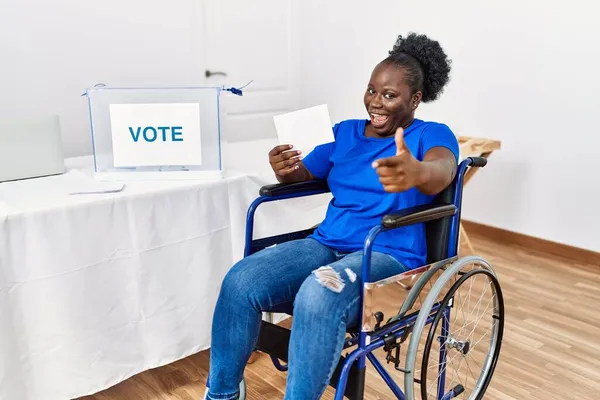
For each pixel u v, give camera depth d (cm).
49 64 245
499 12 291
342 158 148
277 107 367
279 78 364
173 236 162
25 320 141
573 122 276
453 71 316
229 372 134
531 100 288
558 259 285
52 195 150
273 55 357
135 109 162
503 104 299
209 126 166
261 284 130
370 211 140
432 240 139
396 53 144
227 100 339
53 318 145
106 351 156
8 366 139
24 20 234
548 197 291
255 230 180
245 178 174
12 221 134
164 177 167
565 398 172
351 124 153
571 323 219
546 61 280
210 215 169
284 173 147
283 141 147
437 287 128
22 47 236
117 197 150
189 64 303
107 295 153
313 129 146
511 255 290
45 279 142
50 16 242
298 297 122
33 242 138
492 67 299
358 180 143
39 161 167
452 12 309
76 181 165
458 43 310
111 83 269
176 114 163
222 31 324
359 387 122
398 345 131
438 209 125
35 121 165
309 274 136
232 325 131
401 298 128
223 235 174
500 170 307
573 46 269
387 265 130
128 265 156
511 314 226
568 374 185
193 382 179
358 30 349
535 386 178
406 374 128
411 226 137
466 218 327
